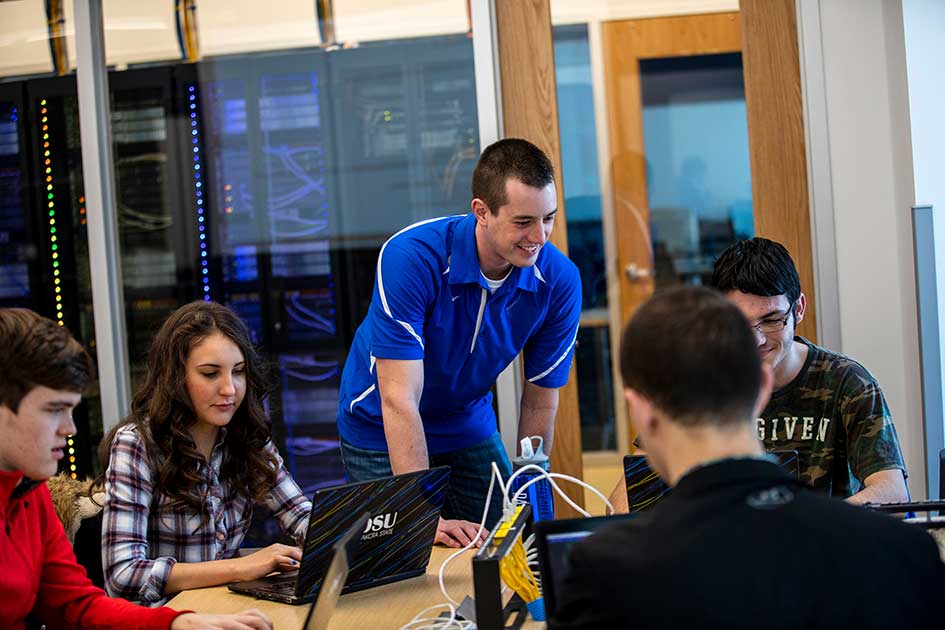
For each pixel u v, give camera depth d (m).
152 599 2.04
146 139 3.58
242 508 2.34
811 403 2.20
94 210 3.58
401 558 1.97
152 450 2.18
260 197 3.53
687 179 3.38
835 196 3.20
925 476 3.09
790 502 1.08
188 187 3.57
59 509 2.20
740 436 1.14
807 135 3.22
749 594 1.02
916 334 3.10
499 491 2.80
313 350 3.54
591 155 3.41
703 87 3.34
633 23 3.35
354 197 3.49
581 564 1.08
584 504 3.46
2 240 3.65
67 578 1.91
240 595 1.98
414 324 2.46
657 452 1.17
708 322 1.13
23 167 3.64
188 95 3.55
